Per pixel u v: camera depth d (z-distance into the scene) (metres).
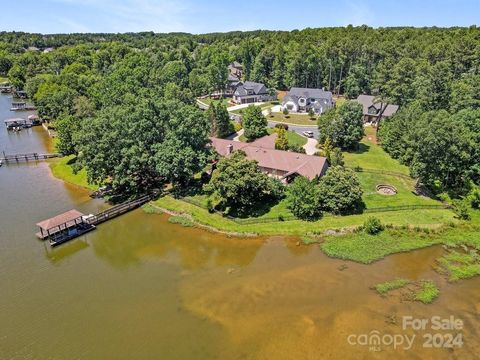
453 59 105.88
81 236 48.75
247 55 156.50
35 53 183.88
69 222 48.38
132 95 90.94
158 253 44.84
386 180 62.09
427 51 112.81
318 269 41.06
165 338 31.84
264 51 147.50
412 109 75.00
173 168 54.69
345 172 51.56
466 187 57.31
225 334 32.19
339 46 133.12
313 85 139.12
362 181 61.41
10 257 43.78
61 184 64.56
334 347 30.73
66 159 75.56
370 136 89.94
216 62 135.50
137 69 122.56
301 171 58.00
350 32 156.75
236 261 42.94
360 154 75.81
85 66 145.00
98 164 56.31
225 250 45.12
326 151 69.69
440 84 82.56
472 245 44.78
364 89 128.50
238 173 49.00
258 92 130.75
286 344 31.05
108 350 30.70
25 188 62.94
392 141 74.38
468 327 32.56
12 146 86.31
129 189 60.09
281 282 39.03
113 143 56.62
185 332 32.47
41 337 32.12
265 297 36.75
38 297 37.12
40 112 102.12
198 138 57.50
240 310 35.03
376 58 128.50
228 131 88.81
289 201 50.94
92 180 58.19
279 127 86.19
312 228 48.09
